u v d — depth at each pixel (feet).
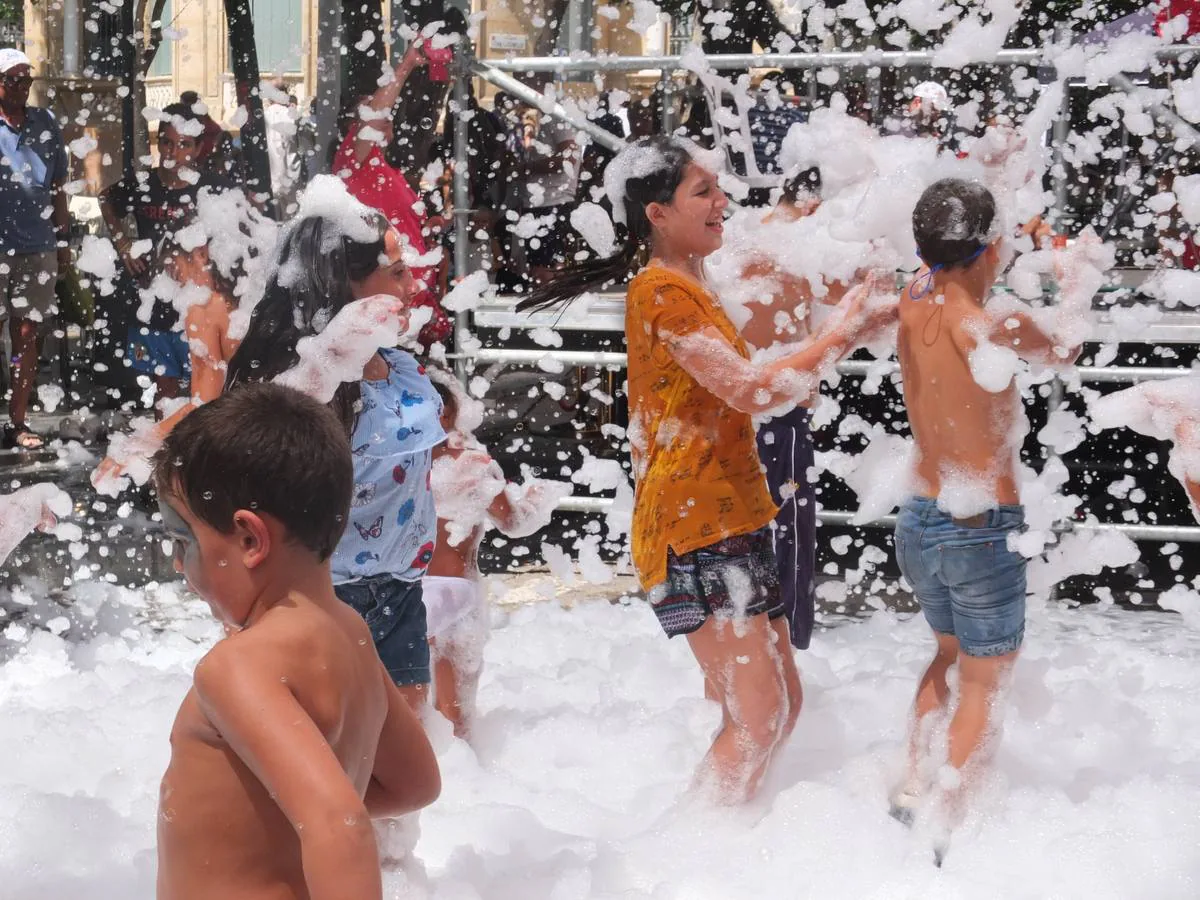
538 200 24.76
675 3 26.76
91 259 24.72
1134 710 13.66
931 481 10.87
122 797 11.66
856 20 22.52
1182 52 18.65
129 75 31.24
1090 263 10.98
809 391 10.50
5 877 9.74
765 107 18.25
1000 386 10.34
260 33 40.81
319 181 10.66
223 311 15.60
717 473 10.49
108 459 11.73
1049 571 14.75
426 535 10.57
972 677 10.78
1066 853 10.11
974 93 21.52
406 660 10.49
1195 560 21.01
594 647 16.69
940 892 9.66
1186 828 10.63
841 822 10.51
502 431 28.35
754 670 10.53
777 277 13.15
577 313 20.49
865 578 20.15
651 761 12.80
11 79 24.56
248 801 6.11
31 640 16.43
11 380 25.04
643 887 9.92
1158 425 10.44
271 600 6.37
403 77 20.56
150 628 17.20
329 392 9.99
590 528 22.52
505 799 11.66
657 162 10.78
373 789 7.11
